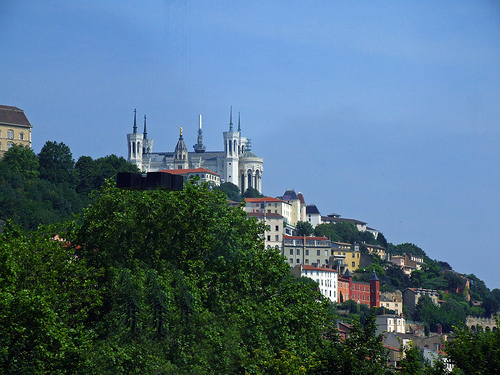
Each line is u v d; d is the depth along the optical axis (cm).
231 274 15000
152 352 12100
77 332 12231
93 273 13900
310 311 14575
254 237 16738
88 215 15112
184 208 15488
